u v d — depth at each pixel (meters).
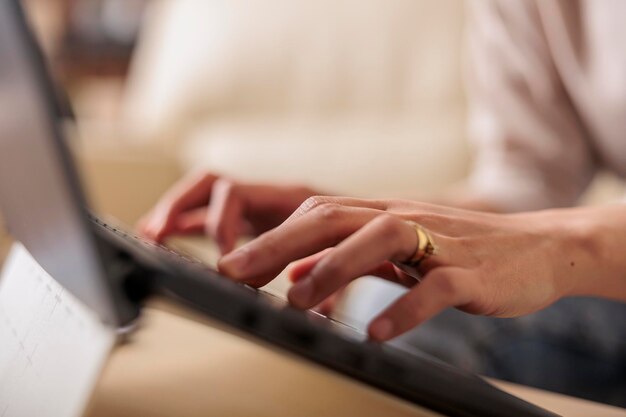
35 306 0.35
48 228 0.34
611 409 0.41
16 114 0.32
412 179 1.38
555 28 0.81
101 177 1.31
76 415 0.33
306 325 0.36
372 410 0.38
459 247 0.39
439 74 1.54
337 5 1.65
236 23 1.66
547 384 0.60
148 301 0.39
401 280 0.41
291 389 0.40
